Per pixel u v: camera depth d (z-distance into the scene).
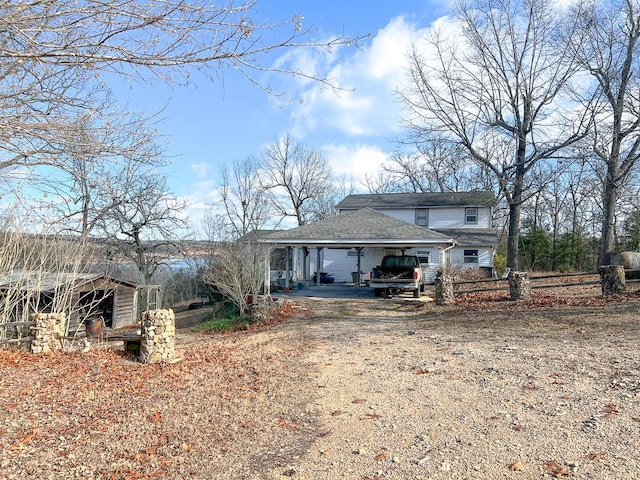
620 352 7.28
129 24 3.90
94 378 7.34
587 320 10.19
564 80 26.53
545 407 5.14
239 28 3.95
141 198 24.00
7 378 7.30
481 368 7.04
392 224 20.72
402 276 19.80
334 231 20.12
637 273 18.77
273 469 4.09
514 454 4.05
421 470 3.91
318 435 4.85
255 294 16.47
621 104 24.12
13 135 4.52
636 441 4.10
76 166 5.45
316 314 15.20
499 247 39.06
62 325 9.79
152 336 8.46
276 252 31.36
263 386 6.72
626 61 23.58
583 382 5.92
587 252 38.38
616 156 25.48
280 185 45.75
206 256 22.16
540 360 7.20
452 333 10.33
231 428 5.10
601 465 3.73
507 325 10.62
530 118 27.92
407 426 4.93
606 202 26.62
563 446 4.13
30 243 11.79
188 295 31.36
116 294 21.00
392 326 12.16
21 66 4.47
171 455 4.42
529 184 30.62
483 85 28.75
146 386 6.82
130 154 5.24
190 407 5.80
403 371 7.23
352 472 3.97
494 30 27.81
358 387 6.50
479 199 30.25
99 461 4.29
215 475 4.00
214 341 12.21
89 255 13.87
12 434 4.91
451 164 33.19
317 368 7.74
